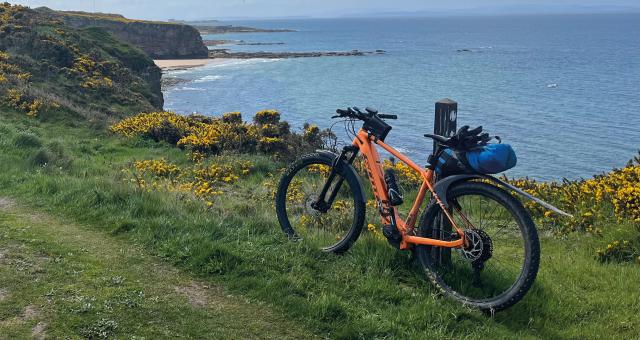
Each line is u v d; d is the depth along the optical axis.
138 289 4.71
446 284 5.17
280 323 4.38
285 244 5.83
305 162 6.18
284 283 4.95
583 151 37.41
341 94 65.00
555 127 45.78
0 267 4.98
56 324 4.07
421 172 5.25
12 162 11.03
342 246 5.69
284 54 126.25
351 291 4.96
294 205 8.73
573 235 7.72
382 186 5.46
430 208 5.13
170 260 5.43
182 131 18.83
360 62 112.12
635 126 46.12
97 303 4.40
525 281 4.51
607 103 58.75
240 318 4.41
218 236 6.06
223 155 15.18
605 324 4.79
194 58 115.94
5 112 19.42
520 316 4.82
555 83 77.12
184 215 6.91
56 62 30.66
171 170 13.01
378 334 4.28
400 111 52.69
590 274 6.06
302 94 64.50
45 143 13.84
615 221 7.55
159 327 4.16
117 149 16.98
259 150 16.41
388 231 5.33
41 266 5.07
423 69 98.06
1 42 30.53
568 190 9.14
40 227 6.33
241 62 109.00
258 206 8.80
